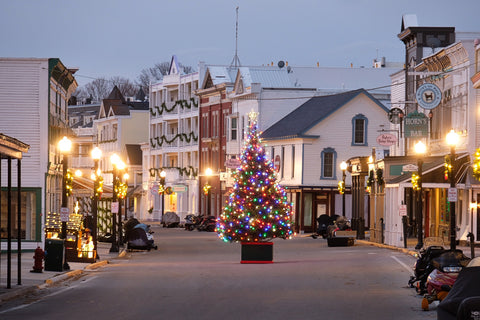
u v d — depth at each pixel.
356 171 65.06
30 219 48.62
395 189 51.84
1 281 28.05
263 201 40.28
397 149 64.44
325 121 83.50
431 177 48.09
